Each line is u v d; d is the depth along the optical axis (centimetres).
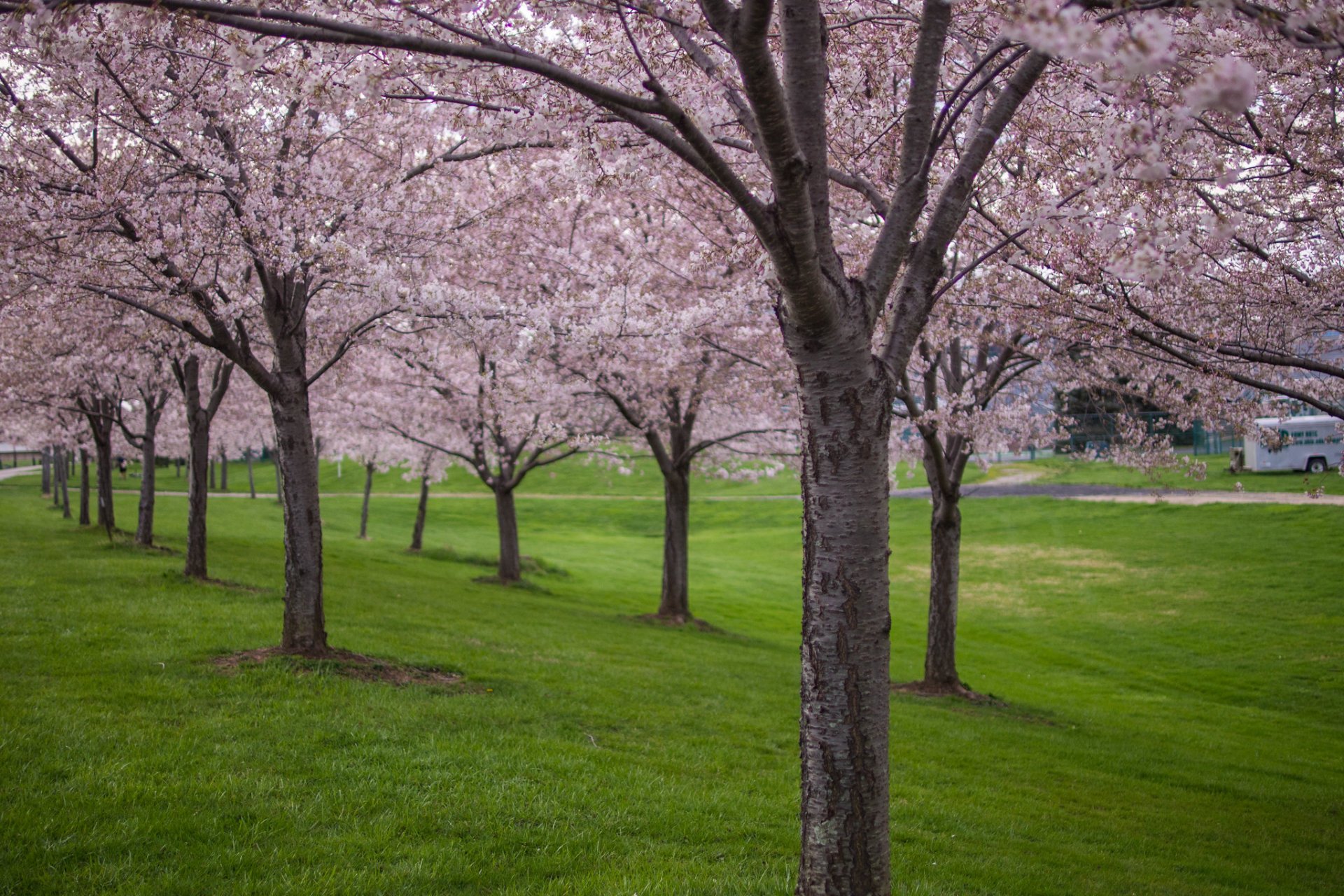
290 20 381
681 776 821
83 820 568
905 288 503
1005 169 878
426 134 1184
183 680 923
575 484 7694
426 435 2691
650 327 1338
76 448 2973
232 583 1694
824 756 451
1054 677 2103
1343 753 1498
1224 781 1155
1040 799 954
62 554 1928
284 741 763
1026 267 939
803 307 433
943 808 842
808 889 452
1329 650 2258
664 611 2208
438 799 666
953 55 850
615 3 429
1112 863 748
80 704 815
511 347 1295
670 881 550
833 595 452
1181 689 2042
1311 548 3275
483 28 564
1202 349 822
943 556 1597
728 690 1331
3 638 1051
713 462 2402
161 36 824
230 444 4188
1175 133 403
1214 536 3662
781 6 465
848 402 450
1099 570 3441
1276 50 619
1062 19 256
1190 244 388
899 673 1919
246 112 989
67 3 355
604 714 1040
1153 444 1321
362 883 521
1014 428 1711
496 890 532
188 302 1012
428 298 1116
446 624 1586
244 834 577
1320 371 730
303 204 984
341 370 1634
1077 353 1277
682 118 396
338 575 2145
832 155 793
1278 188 859
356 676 1023
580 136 532
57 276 958
